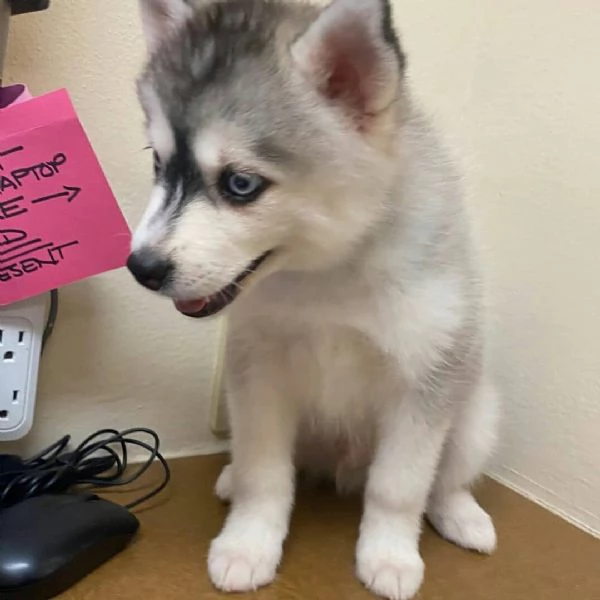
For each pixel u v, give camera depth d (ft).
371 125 1.05
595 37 1.38
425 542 1.32
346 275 1.12
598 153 1.37
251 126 0.98
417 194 1.13
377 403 1.29
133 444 1.47
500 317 1.56
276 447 1.26
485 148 1.58
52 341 1.36
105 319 1.39
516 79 1.52
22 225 1.17
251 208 1.00
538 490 1.49
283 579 1.17
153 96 1.04
